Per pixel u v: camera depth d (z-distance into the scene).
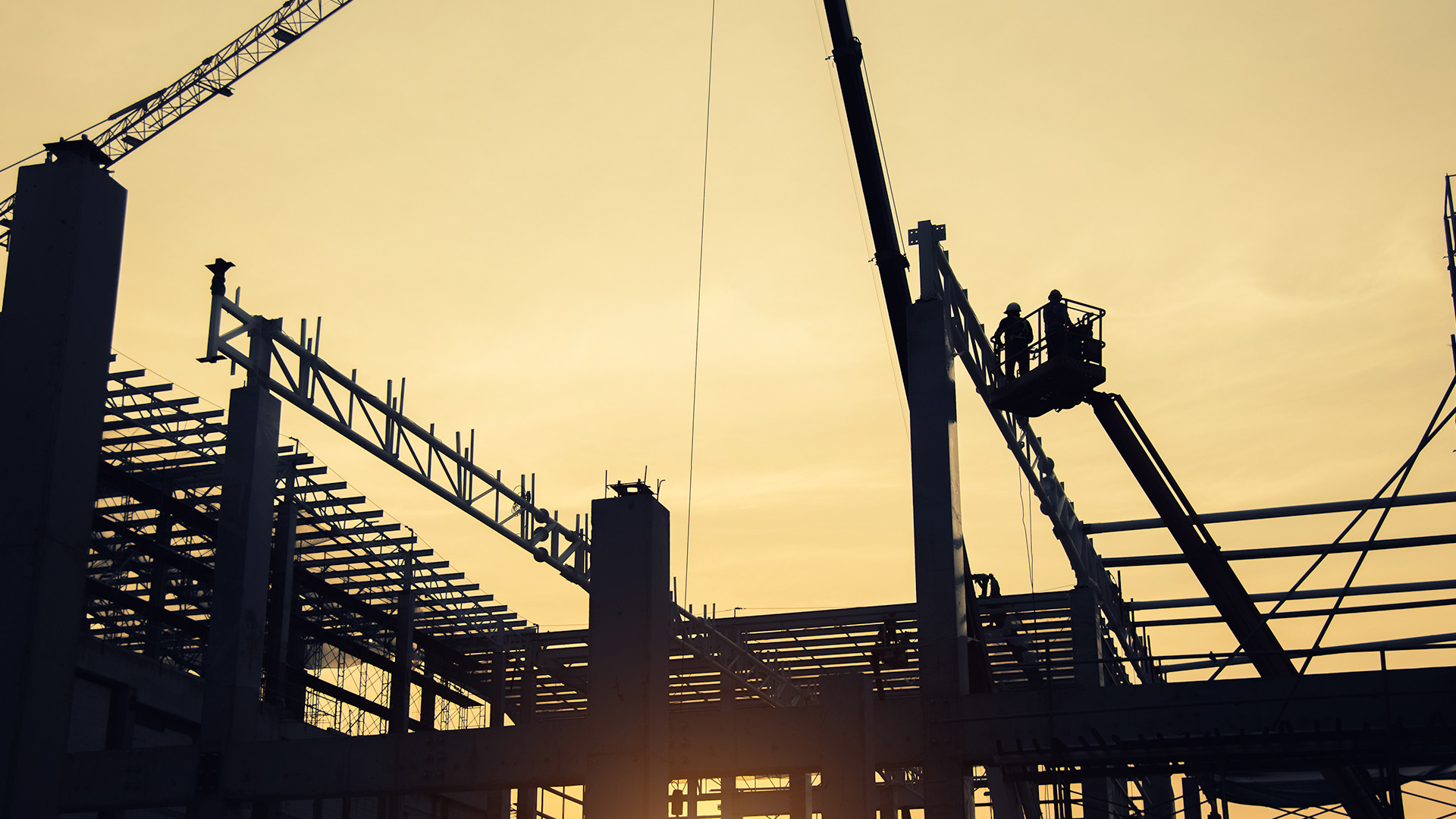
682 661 43.62
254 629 26.50
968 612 28.25
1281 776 35.12
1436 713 20.06
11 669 14.88
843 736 22.70
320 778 24.11
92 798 24.55
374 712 42.94
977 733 23.03
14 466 15.61
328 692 41.91
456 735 23.86
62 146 16.80
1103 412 29.34
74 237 16.38
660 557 21.48
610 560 21.28
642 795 19.95
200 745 24.72
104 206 16.86
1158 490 29.47
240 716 25.45
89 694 30.89
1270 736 21.12
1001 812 27.62
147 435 34.78
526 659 42.47
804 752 22.81
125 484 34.38
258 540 27.11
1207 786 25.86
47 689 15.12
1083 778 23.39
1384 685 20.80
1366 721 21.03
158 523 36.62
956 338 28.70
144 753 24.69
